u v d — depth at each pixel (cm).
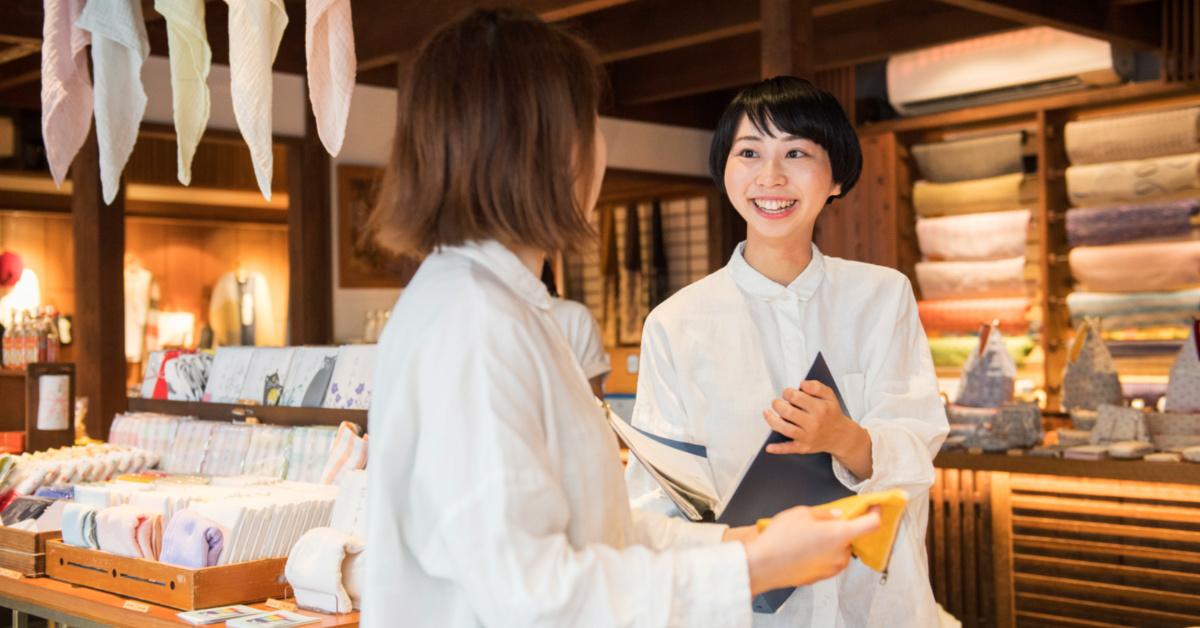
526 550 89
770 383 161
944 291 646
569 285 887
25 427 490
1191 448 321
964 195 634
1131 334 579
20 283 798
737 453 160
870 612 153
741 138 158
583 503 99
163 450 336
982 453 361
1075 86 595
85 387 533
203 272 903
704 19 543
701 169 782
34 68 583
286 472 289
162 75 562
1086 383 415
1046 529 347
